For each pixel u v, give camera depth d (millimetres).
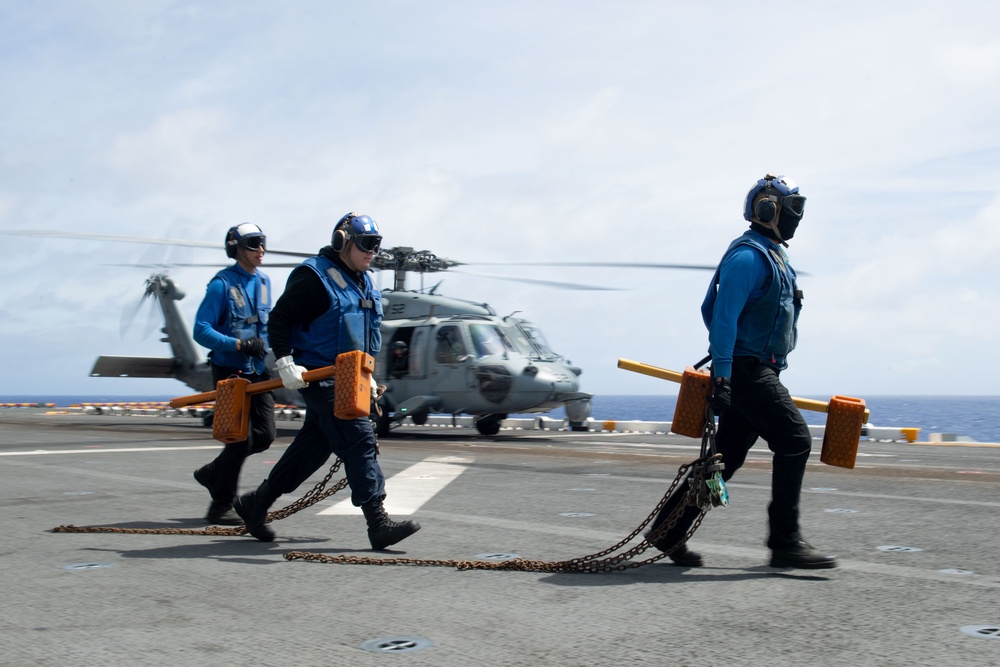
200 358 22328
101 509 6398
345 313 4926
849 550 4766
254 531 5109
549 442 15258
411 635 3131
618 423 19922
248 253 5883
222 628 3225
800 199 4293
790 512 4219
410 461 10438
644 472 9109
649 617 3369
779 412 4172
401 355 17844
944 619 3324
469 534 5316
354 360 4625
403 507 6473
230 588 3883
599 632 3162
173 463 9914
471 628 3223
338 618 3365
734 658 2850
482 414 17234
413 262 18609
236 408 5215
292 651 2934
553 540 5113
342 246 4949
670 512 4348
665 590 3832
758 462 10453
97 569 4301
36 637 3104
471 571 4254
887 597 3686
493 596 3727
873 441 16484
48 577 4109
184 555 4684
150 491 7410
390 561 4418
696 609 3492
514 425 21172
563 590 3838
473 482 8125
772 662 2807
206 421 19969
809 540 5066
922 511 6199
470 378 16844
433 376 17297
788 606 3537
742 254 4180
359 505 4848
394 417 17703
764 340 4227
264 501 5078
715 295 4422
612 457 11266
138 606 3557
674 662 2809
